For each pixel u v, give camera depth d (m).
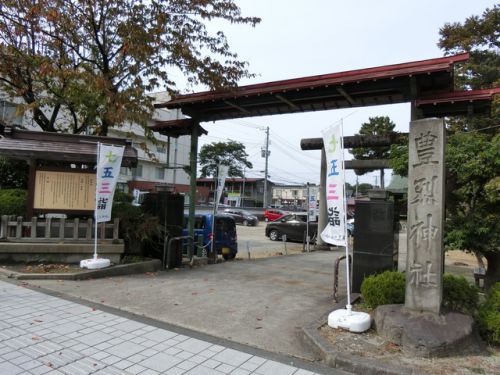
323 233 5.68
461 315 4.62
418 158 4.80
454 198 6.89
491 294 4.98
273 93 8.61
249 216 36.66
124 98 9.38
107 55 10.48
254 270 10.01
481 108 7.27
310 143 15.75
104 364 3.99
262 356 4.38
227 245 13.02
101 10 9.98
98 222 8.80
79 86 9.78
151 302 6.35
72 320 5.28
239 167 63.44
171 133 11.49
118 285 7.39
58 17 9.50
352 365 4.05
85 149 8.88
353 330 4.88
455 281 5.35
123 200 10.59
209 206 41.78
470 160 6.36
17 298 6.17
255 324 5.47
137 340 4.68
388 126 24.28
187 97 9.87
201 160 62.12
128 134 11.76
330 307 6.37
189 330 5.15
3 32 10.23
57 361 4.01
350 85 7.79
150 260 9.27
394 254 7.18
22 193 9.66
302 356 4.43
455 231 6.42
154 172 44.25
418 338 4.26
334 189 5.54
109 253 8.73
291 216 22.36
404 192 7.93
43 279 7.44
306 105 9.25
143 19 10.05
